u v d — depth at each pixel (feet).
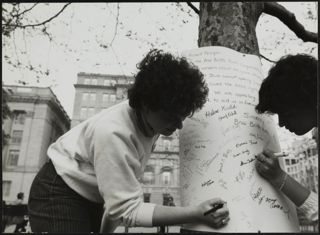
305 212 3.23
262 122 3.65
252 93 3.74
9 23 8.95
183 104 2.97
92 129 3.42
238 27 4.67
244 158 3.31
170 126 3.24
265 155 3.33
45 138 83.87
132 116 3.42
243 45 4.58
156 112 3.11
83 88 73.87
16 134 81.97
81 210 3.51
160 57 3.23
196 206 3.02
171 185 71.36
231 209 3.09
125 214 3.03
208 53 3.94
